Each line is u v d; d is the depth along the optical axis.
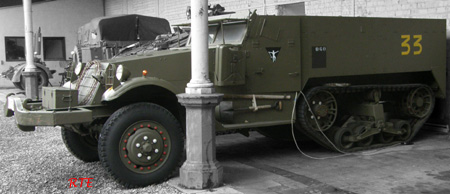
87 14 19.53
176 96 4.54
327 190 4.22
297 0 8.92
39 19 18.73
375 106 6.03
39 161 5.63
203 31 4.16
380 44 6.05
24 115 4.19
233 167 5.19
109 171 4.28
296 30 5.45
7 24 18.17
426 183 4.43
